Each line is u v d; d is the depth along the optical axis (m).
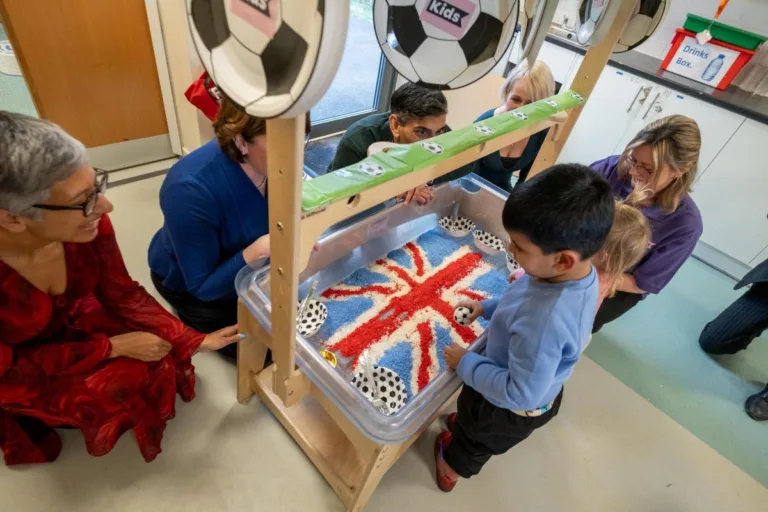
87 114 2.05
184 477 1.26
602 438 1.57
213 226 1.17
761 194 2.21
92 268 1.06
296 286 0.79
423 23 0.60
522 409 0.90
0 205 0.72
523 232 0.81
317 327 1.22
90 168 0.81
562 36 2.57
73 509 1.16
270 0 0.44
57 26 1.78
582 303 0.86
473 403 1.08
